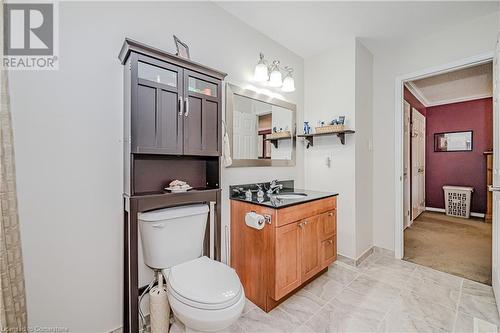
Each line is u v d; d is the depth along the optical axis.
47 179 1.21
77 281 1.31
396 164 2.61
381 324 1.54
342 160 2.51
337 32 2.33
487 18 2.05
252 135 2.26
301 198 1.99
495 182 1.85
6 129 1.02
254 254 1.80
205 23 1.88
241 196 2.06
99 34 1.37
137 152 1.29
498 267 1.71
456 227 3.79
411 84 3.66
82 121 1.31
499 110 1.71
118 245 1.44
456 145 4.66
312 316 1.63
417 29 2.28
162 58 1.38
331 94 2.61
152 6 1.58
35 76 1.18
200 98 1.57
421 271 2.28
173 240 1.49
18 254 1.08
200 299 1.17
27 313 1.16
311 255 1.95
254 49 2.27
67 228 1.27
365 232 2.62
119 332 1.44
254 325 1.55
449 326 1.52
